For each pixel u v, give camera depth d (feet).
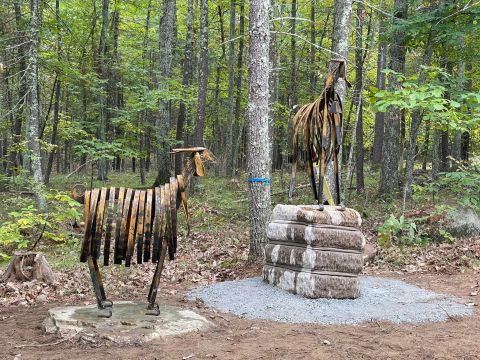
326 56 76.13
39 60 48.34
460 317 20.34
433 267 31.12
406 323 19.61
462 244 35.68
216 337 17.52
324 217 22.85
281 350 16.02
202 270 31.22
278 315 20.25
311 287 22.17
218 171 90.33
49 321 18.60
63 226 42.70
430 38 44.27
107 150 53.93
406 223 37.63
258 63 30.19
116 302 21.49
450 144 85.61
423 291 24.30
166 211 18.67
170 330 17.79
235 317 20.40
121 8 79.36
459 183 39.83
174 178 19.10
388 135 55.26
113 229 40.55
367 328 18.85
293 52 73.67
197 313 20.47
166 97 56.75
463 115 33.37
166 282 28.48
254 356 15.44
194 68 94.38
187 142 100.37
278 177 76.64
